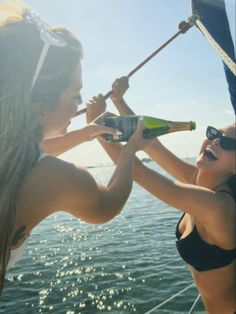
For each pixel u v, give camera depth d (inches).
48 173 51.9
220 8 91.2
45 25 56.9
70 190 53.0
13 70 51.3
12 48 51.7
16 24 52.8
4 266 50.3
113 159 82.0
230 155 83.1
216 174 84.0
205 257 81.0
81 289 490.9
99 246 764.0
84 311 421.7
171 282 480.1
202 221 77.1
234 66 78.4
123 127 73.0
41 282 531.8
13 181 49.2
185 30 94.0
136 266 574.6
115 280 514.6
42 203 51.9
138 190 2416.3
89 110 87.2
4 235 49.4
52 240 890.7
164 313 383.6
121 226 1017.5
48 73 54.0
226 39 92.2
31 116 52.2
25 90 51.5
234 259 79.8
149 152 110.0
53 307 438.0
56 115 56.7
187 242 83.0
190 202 75.2
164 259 599.5
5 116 50.4
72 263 633.0
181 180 111.0
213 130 85.4
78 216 58.0
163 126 75.5
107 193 58.1
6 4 55.9
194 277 91.5
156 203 1549.0
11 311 430.9
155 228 932.6
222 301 84.7
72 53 56.4
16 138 50.3
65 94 56.4
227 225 76.0
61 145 79.7
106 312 414.9
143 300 433.1
